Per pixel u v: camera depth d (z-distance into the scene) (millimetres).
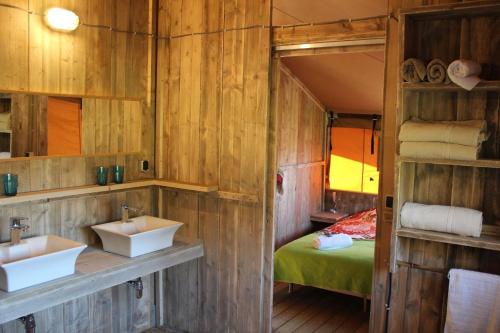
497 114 2479
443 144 2375
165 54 3744
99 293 3486
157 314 3926
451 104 2576
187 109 3662
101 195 3477
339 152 5840
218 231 3572
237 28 3381
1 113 2852
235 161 3453
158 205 3861
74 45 3232
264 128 3305
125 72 3596
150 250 3205
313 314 4180
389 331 2844
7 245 2803
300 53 3193
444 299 2662
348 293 4082
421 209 2535
